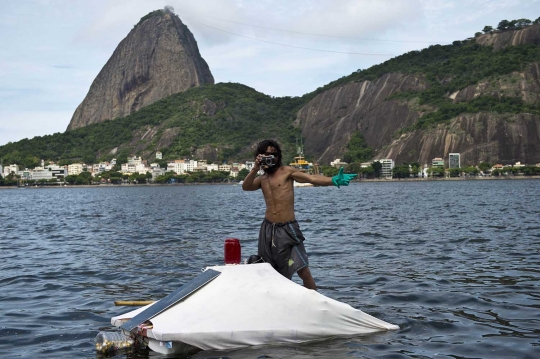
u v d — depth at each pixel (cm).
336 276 1156
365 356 633
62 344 722
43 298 1019
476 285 1024
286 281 720
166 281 1138
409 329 748
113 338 682
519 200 4750
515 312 827
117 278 1199
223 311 679
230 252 752
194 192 12875
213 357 633
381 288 1022
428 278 1108
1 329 800
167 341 644
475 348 659
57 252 1733
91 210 4906
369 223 2572
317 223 2664
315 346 673
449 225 2320
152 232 2352
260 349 660
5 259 1588
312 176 775
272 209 781
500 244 1617
